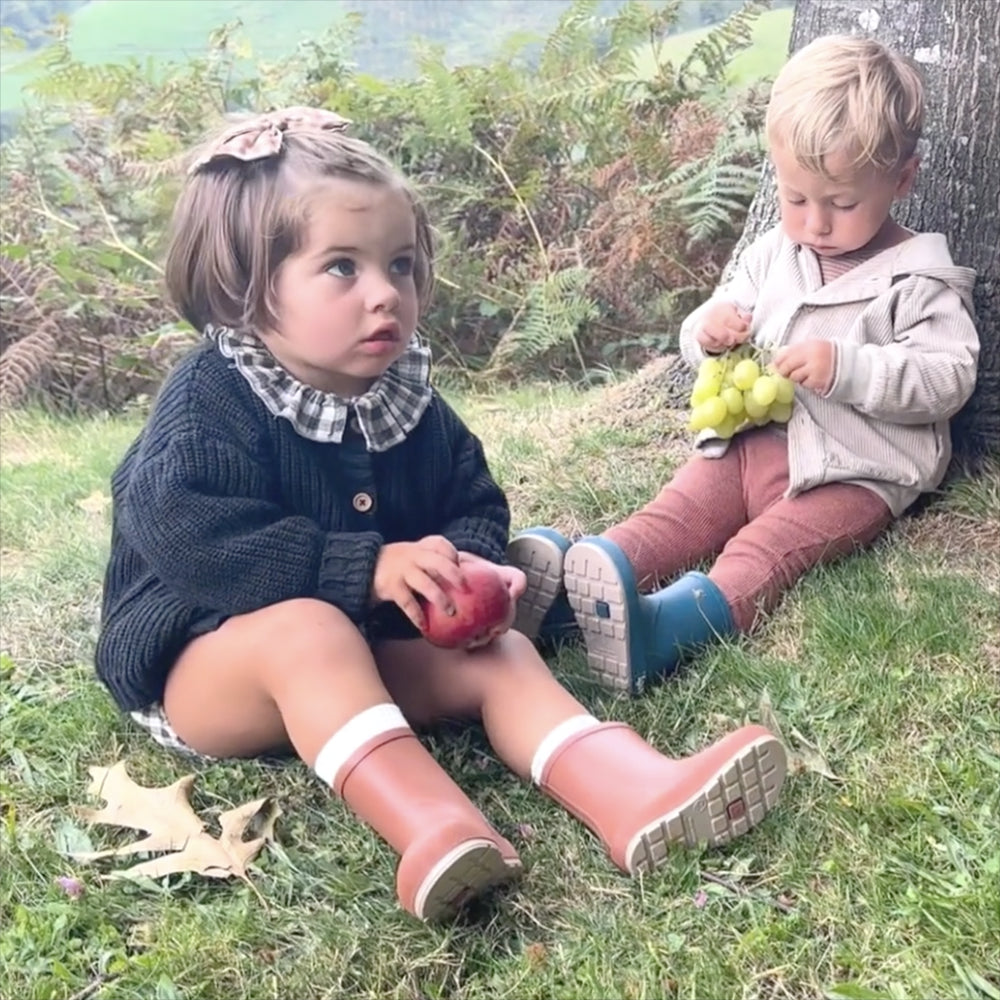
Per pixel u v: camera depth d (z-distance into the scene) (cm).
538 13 629
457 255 540
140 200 567
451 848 163
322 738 179
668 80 549
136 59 608
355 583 192
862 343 253
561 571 228
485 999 161
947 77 273
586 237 536
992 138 272
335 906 177
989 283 277
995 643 224
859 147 237
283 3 643
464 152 557
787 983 159
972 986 155
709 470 265
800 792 190
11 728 226
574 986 160
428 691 204
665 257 515
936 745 199
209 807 201
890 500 258
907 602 237
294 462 204
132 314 569
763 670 221
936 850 177
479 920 173
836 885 172
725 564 246
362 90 558
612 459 313
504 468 316
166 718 209
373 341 198
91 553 304
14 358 548
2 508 358
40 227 580
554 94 556
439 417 224
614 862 179
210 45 593
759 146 499
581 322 527
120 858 190
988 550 254
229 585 192
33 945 172
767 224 320
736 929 167
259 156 198
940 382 247
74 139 591
